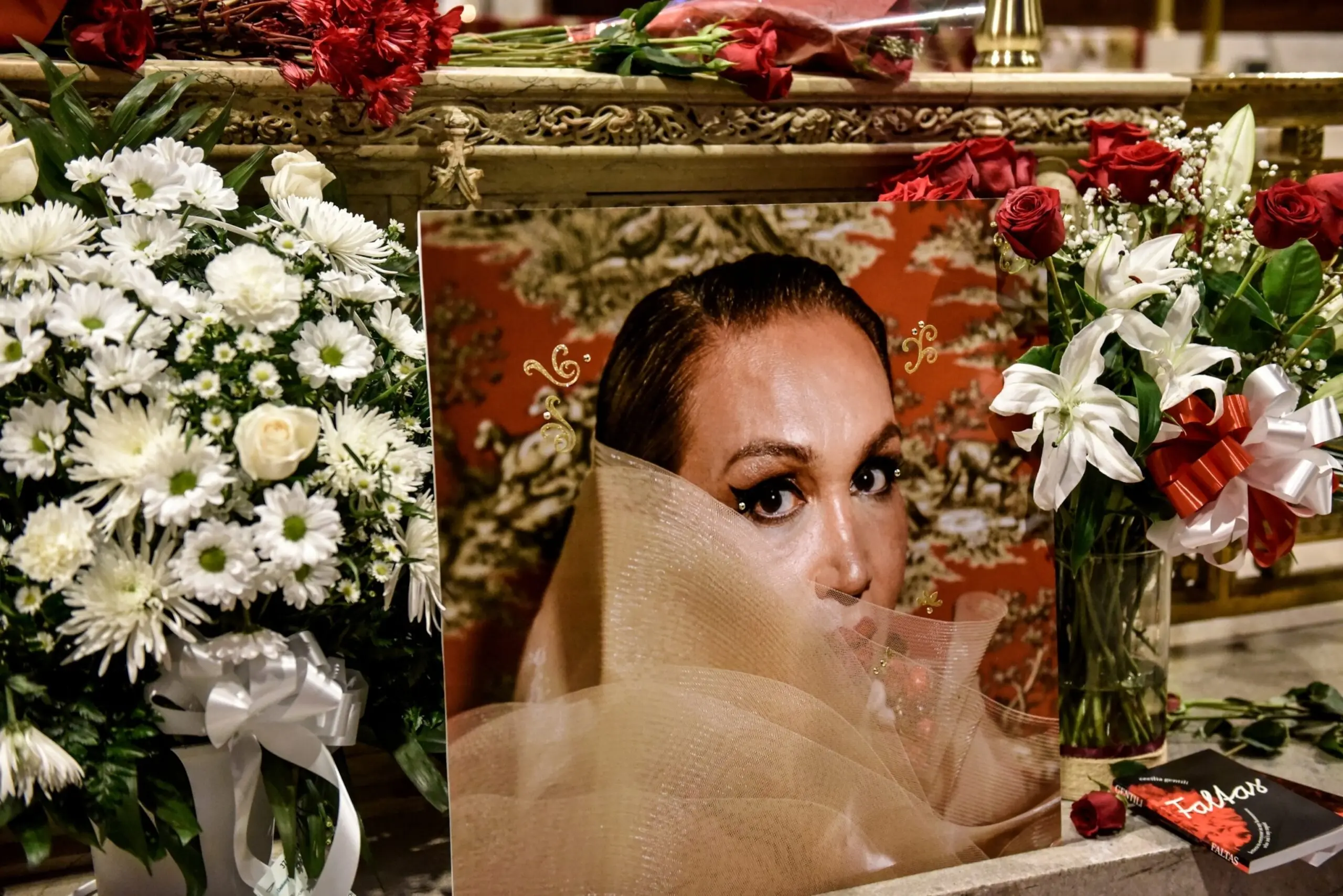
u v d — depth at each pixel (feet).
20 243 2.39
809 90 3.57
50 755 2.25
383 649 2.71
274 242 2.68
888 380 2.89
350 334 2.61
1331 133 4.81
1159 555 3.41
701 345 2.72
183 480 2.34
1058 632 3.43
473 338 2.54
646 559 2.70
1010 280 3.01
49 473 2.32
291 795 2.60
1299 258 3.13
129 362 2.34
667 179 3.55
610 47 3.40
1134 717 3.46
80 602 2.27
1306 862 3.25
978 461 3.00
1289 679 4.38
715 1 3.60
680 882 2.76
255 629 2.45
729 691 2.77
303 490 2.41
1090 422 2.92
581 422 2.64
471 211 2.52
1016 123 3.87
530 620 2.62
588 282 2.61
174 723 2.48
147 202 2.57
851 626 2.87
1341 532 5.04
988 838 3.05
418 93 3.18
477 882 2.60
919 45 3.68
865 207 2.84
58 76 2.82
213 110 3.05
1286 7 5.88
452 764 2.59
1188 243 3.32
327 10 3.02
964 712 3.01
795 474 2.81
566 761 2.67
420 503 2.69
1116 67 5.51
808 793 2.85
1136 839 3.14
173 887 2.72
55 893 2.99
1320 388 3.23
